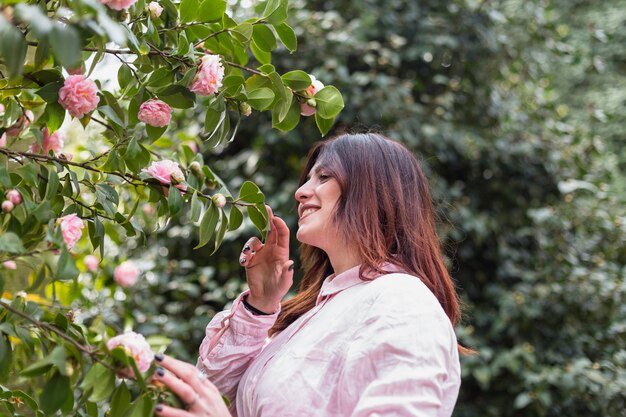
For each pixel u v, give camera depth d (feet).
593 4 19.02
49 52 3.66
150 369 3.56
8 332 3.80
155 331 9.82
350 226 4.58
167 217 4.72
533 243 11.89
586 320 11.14
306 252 5.42
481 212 11.64
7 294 5.67
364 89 11.41
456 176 11.98
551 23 12.71
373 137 4.85
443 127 11.25
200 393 3.74
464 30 11.98
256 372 4.68
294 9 11.48
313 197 4.72
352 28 11.26
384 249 4.58
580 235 11.80
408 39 11.86
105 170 4.53
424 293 4.16
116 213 4.61
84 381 3.43
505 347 11.14
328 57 11.02
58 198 4.39
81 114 4.04
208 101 4.72
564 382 10.04
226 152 11.53
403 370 3.83
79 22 3.37
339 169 4.66
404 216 4.69
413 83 11.46
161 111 4.31
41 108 5.05
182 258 11.30
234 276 11.14
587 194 11.93
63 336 3.51
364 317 4.17
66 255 3.47
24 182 4.14
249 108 4.60
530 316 10.63
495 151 11.58
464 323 10.98
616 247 11.71
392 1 11.81
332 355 4.16
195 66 4.29
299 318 4.86
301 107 4.79
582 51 13.79
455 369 4.15
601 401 10.16
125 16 3.96
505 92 12.70
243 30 4.53
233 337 5.07
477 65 12.15
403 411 3.67
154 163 4.56
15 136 4.56
